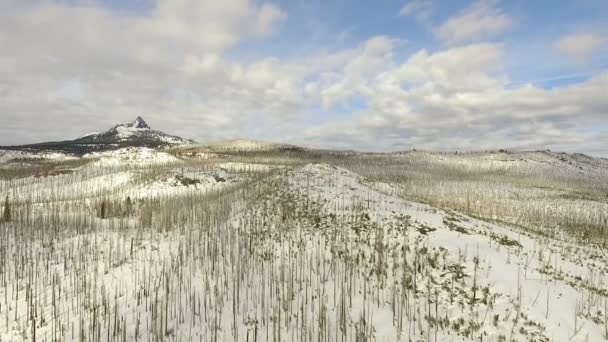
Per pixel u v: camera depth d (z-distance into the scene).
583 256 27.94
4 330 17.98
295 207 33.84
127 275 23.31
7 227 34.81
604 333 16.41
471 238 25.16
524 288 19.38
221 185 63.91
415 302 19.34
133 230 35.41
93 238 31.47
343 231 27.62
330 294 20.36
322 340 16.89
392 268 22.27
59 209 46.78
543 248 26.75
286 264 23.95
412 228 26.47
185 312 19.00
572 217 52.50
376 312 18.80
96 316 18.62
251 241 27.47
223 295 20.61
